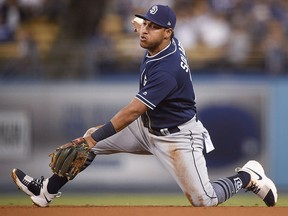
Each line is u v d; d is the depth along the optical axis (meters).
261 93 47.06
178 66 22.30
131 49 52.03
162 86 22.02
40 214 20.34
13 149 46.91
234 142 46.88
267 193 24.66
